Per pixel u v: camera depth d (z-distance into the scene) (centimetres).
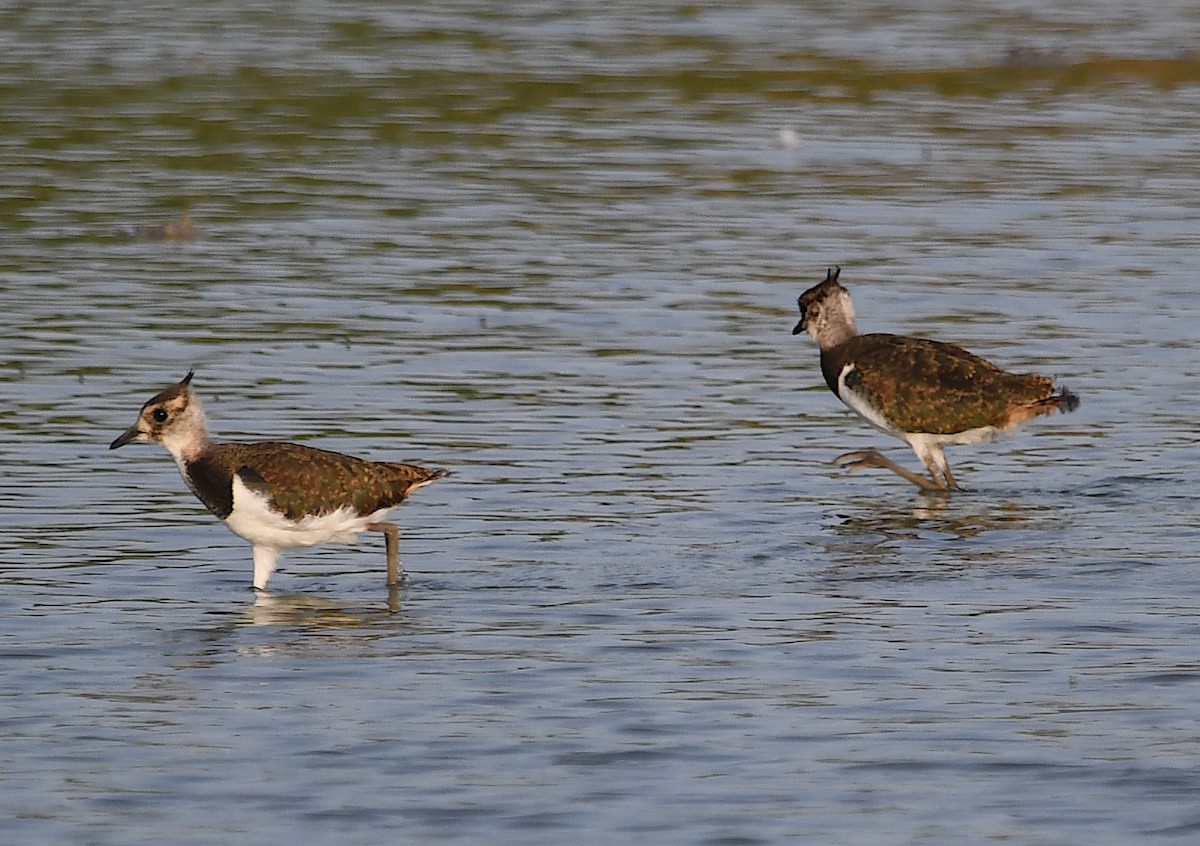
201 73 3856
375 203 2884
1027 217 2828
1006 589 1426
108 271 2488
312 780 1074
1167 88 3869
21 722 1166
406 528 1605
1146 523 1614
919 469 1819
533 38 4306
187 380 1492
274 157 3183
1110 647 1286
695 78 3897
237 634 1342
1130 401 1995
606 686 1223
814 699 1195
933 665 1255
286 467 1459
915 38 4378
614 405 1983
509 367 2108
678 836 998
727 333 2264
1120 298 2395
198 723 1164
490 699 1202
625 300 2394
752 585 1446
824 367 1866
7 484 1705
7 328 2216
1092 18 4694
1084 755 1098
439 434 1864
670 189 2998
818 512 1661
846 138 3381
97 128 3366
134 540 1569
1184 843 984
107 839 998
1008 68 4022
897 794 1049
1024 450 1861
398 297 2389
